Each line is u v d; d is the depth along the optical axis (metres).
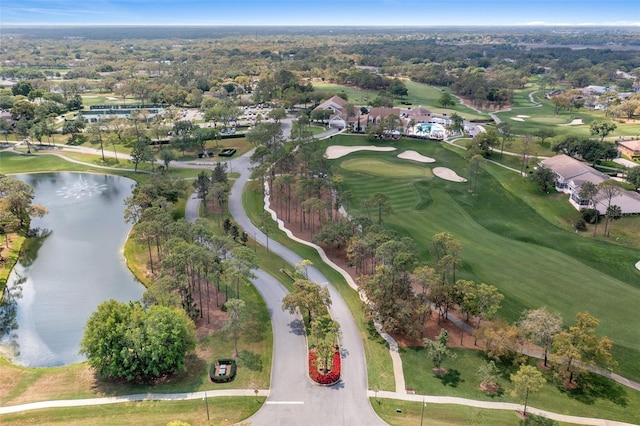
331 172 136.12
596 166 154.62
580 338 61.59
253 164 156.88
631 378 64.19
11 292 90.19
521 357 66.12
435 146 177.50
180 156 174.12
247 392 61.59
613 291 84.56
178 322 65.06
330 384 62.97
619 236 109.00
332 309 80.00
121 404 59.09
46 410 57.91
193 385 62.66
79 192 145.88
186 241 86.69
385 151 171.88
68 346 74.44
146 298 72.25
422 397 60.81
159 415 57.38
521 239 106.62
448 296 72.94
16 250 105.38
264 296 84.25
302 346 71.25
